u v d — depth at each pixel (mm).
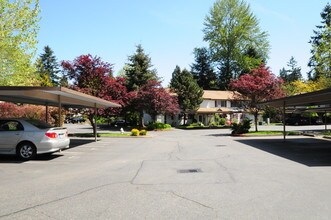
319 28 58219
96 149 16031
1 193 6871
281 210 5578
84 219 5168
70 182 7984
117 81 29500
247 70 64562
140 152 14680
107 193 6844
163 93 41031
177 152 14594
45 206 5895
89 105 21359
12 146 12039
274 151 14750
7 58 18359
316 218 5145
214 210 5609
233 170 9625
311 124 51625
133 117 47938
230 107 54281
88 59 26719
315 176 8609
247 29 64188
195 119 51125
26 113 25625
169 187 7371
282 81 29484
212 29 66250
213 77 71125
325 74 32188
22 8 18203
